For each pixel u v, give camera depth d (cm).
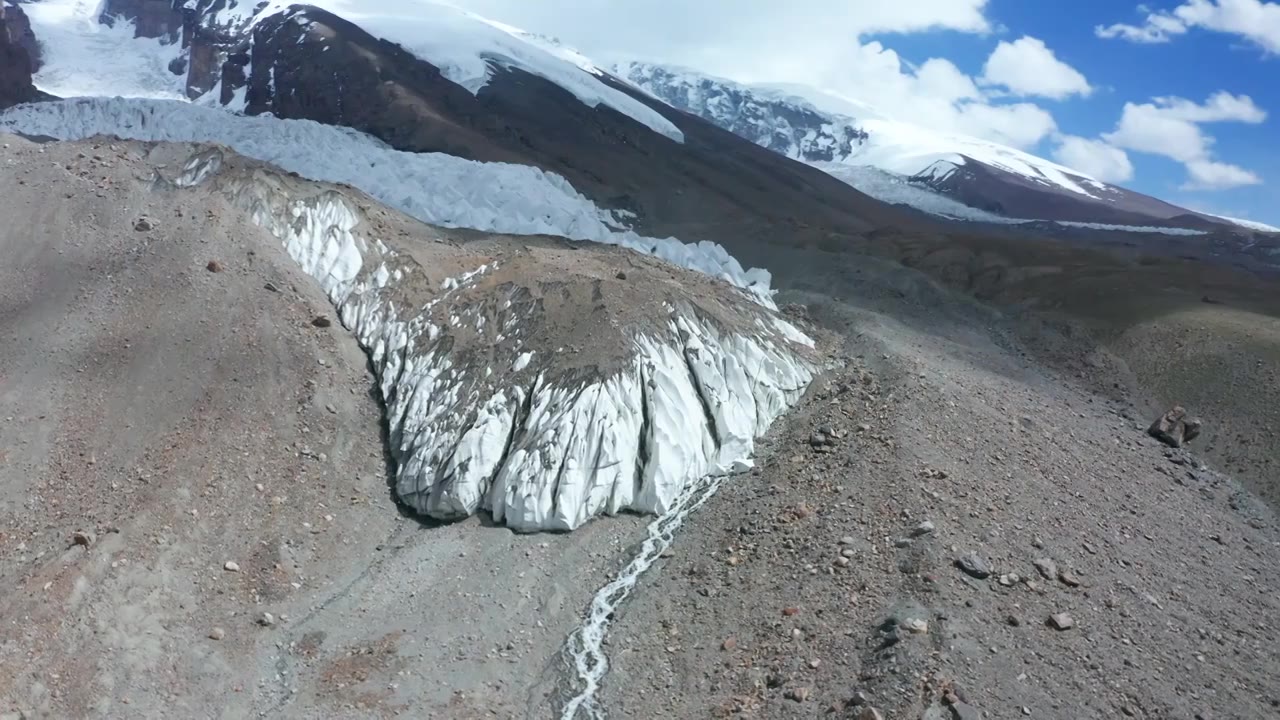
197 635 2064
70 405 2589
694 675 1956
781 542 2259
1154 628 2047
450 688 1961
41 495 2355
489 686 1973
